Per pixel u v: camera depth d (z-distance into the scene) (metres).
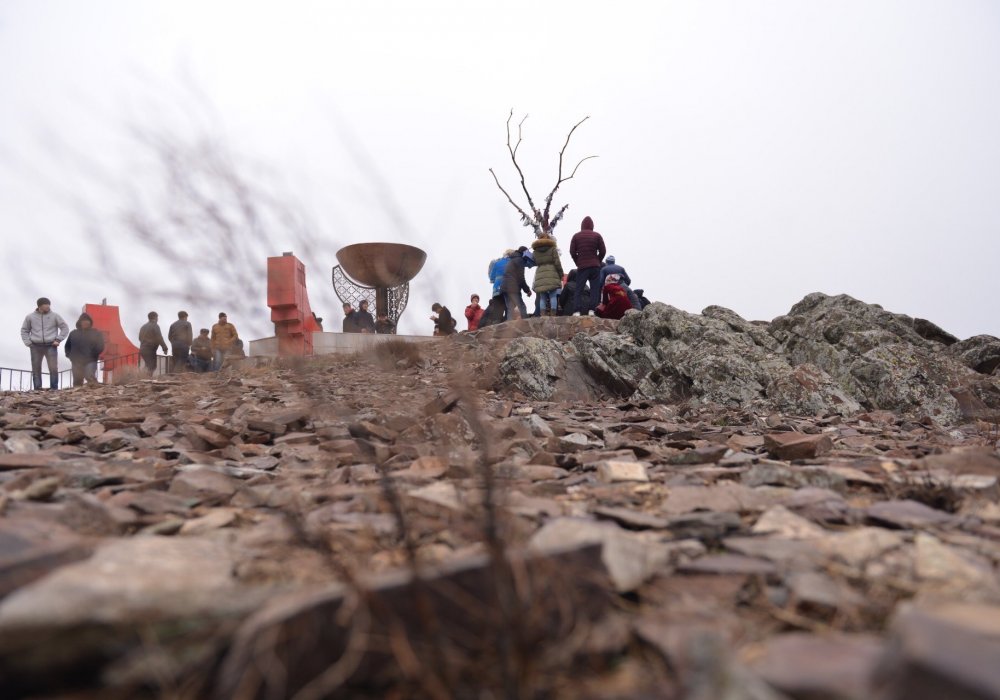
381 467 2.55
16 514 2.42
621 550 1.81
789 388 7.89
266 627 1.22
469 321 14.41
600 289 13.23
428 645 1.34
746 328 10.23
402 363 8.11
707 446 4.51
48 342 11.92
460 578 1.42
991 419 7.14
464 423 4.37
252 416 6.05
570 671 1.38
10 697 1.23
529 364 9.04
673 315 9.81
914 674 1.10
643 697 1.26
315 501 2.91
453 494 2.67
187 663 1.27
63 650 1.25
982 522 2.56
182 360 11.99
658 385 8.92
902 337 10.20
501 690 1.29
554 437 4.64
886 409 8.03
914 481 3.03
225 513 2.69
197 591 1.44
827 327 9.51
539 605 1.39
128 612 1.30
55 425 5.39
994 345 9.59
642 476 3.42
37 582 1.52
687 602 1.70
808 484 3.18
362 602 1.33
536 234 12.62
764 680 1.25
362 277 10.41
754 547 2.13
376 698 1.29
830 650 1.40
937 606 1.54
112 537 2.25
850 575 1.88
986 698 1.01
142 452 4.26
